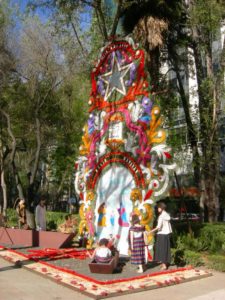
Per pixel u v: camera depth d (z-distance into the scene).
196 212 20.81
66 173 28.80
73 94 22.48
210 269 10.39
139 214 11.44
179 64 18.84
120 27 16.88
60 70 18.31
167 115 17.64
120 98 12.95
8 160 26.27
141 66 12.41
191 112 17.89
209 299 7.49
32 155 25.34
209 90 15.60
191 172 19.55
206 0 14.73
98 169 13.20
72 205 32.59
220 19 15.30
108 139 13.02
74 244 13.56
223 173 20.19
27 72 18.20
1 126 22.45
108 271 9.31
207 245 12.71
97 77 14.01
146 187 11.55
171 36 17.16
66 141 25.77
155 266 10.34
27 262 10.56
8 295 7.54
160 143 11.49
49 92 19.47
